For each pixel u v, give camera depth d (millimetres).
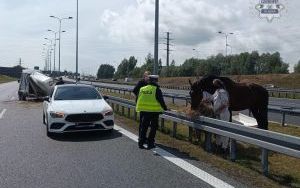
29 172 8750
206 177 8180
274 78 77938
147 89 11500
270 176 8500
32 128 16125
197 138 12656
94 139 13211
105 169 8977
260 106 13078
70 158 10211
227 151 11109
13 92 53594
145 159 10023
